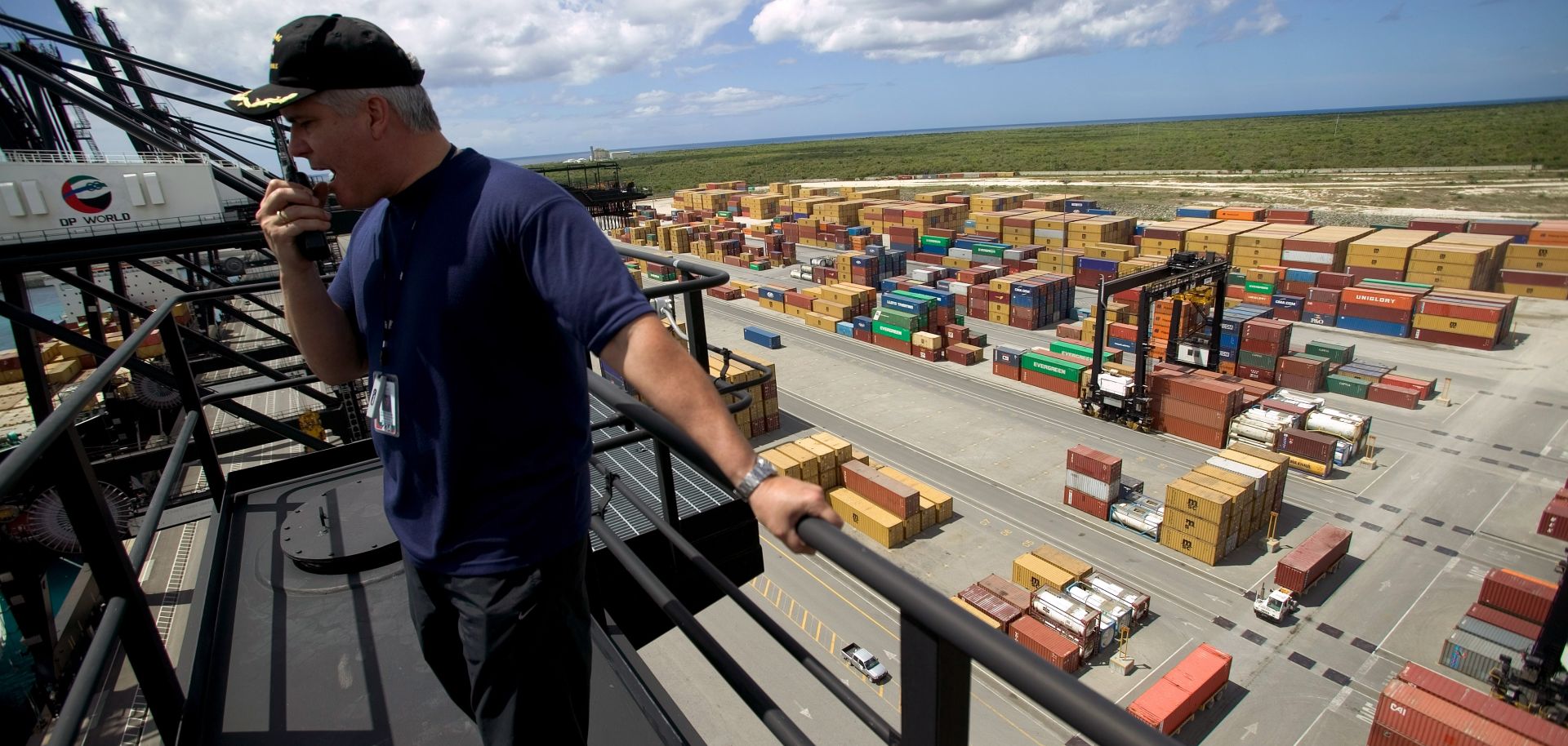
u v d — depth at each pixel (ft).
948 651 3.68
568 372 5.63
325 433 75.77
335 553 10.99
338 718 8.31
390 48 4.94
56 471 5.77
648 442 19.88
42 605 42.88
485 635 5.42
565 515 5.67
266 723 8.27
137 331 8.84
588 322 4.42
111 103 53.93
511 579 5.44
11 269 37.81
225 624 9.87
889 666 55.93
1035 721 50.83
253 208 44.39
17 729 37.27
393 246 5.53
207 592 9.98
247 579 10.82
